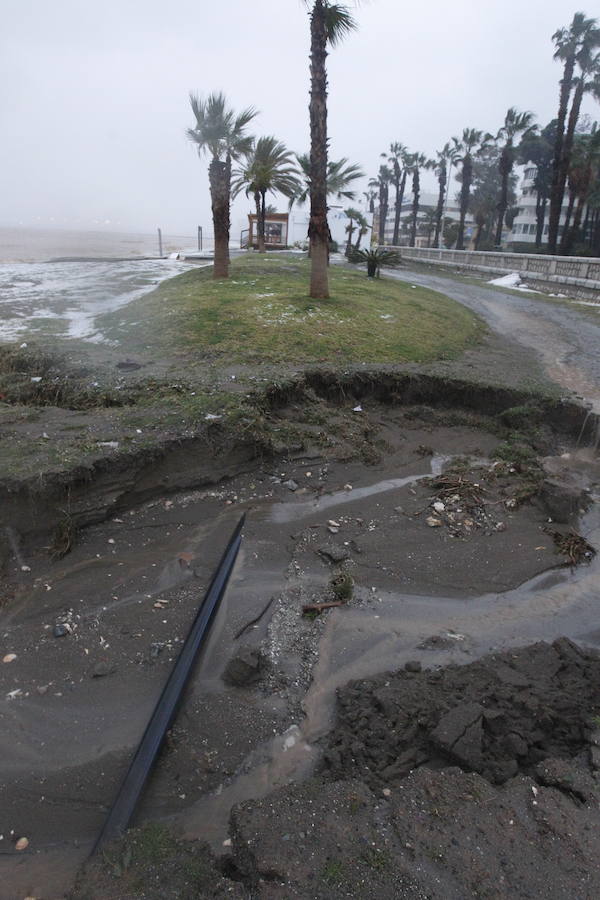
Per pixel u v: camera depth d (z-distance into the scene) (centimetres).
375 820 264
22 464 532
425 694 368
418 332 1216
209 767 330
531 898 230
